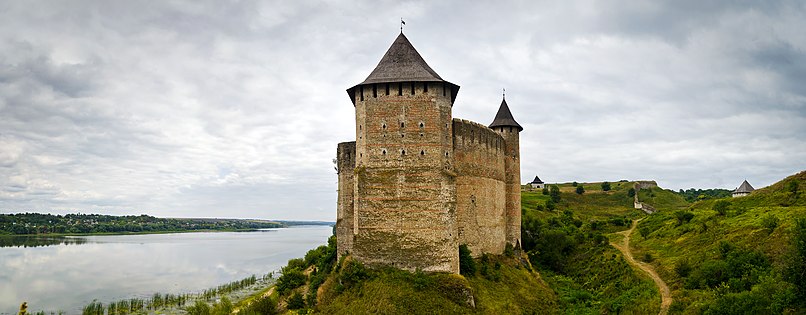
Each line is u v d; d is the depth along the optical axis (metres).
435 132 52.59
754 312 39.38
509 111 74.25
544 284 64.88
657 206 145.50
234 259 151.62
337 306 48.81
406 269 50.84
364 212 52.12
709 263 53.03
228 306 67.81
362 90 54.50
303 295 60.19
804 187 87.25
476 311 48.12
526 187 175.88
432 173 52.03
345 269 52.09
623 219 112.06
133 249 184.25
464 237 58.47
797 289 39.50
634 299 53.97
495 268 60.41
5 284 102.44
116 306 79.75
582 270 72.50
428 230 51.25
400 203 51.81
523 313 51.41
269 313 57.84
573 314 53.59
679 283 55.00
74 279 109.06
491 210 64.94
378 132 53.00
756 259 49.25
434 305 46.66
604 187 166.12
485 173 63.88
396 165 52.31
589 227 107.56
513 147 72.88
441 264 50.75
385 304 46.19
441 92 53.59
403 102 53.03
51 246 189.75
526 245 80.81
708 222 76.88
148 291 94.44
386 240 51.53
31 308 80.62
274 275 114.38
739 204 91.56
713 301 43.50
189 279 109.31
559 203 138.88
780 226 58.72
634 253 76.06
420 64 55.53
